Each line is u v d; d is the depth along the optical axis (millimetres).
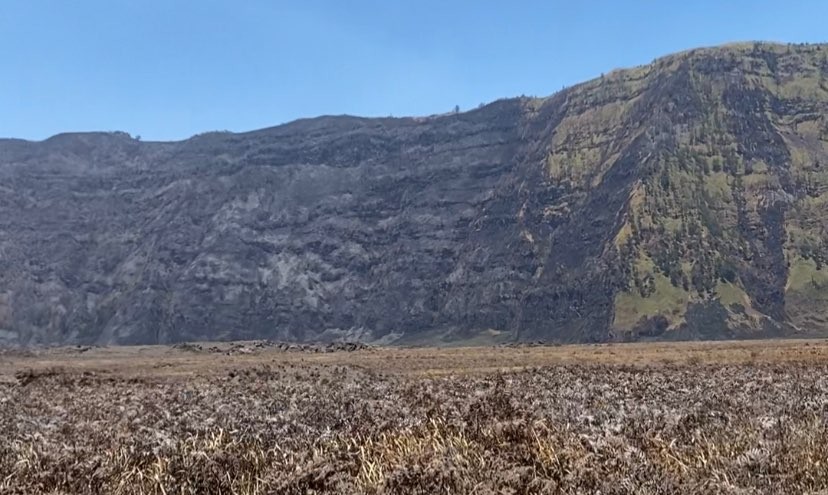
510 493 13852
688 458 16641
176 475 16469
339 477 15156
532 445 16281
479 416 19422
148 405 29344
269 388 36688
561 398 27281
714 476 15266
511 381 36719
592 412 23172
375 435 18672
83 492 16000
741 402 26359
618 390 30969
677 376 39719
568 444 16406
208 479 16156
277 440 19656
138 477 16547
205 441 19094
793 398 27500
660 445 17469
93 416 27531
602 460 15453
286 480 15328
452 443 16906
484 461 15500
